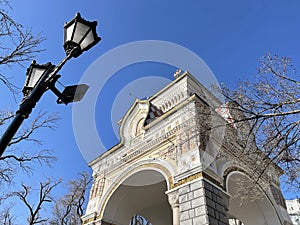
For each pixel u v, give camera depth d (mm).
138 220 32875
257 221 20984
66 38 6750
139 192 21422
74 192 30266
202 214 13531
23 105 5828
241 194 17734
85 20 6855
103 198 20734
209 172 15250
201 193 14141
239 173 17375
